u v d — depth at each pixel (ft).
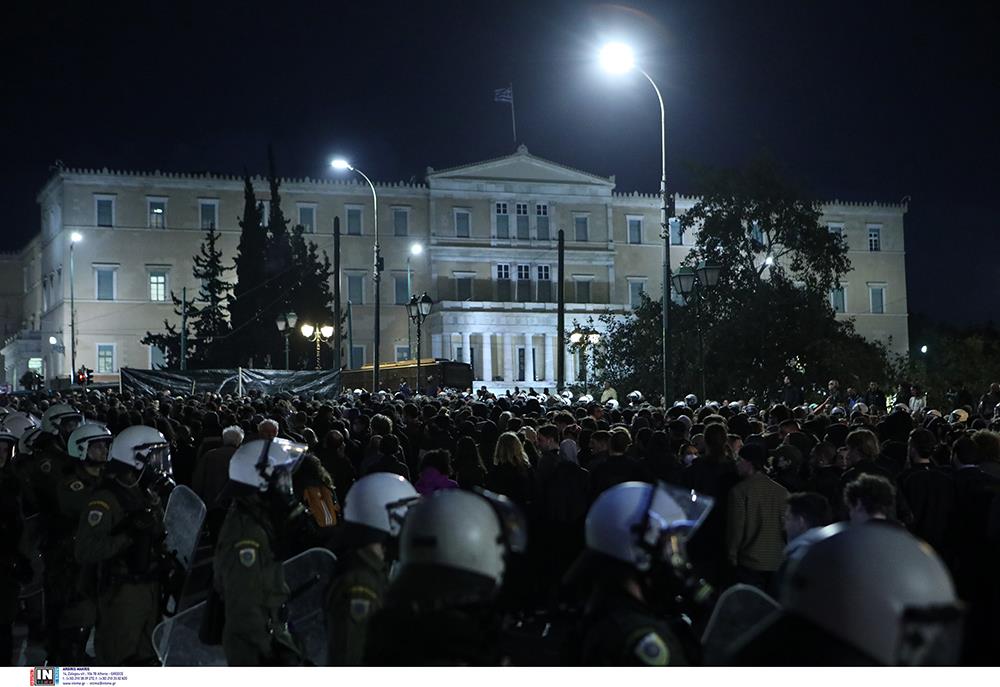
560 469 35.58
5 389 227.61
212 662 22.20
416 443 52.42
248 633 20.66
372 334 295.69
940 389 139.03
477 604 11.24
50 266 310.04
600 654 11.76
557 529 34.53
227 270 281.54
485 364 292.20
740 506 28.89
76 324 281.74
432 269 300.81
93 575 24.06
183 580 25.07
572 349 163.43
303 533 25.02
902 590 7.89
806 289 147.54
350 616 16.84
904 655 7.87
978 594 25.05
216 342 240.94
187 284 289.74
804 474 34.83
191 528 25.18
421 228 303.07
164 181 289.53
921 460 31.94
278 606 21.30
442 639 10.91
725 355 134.21
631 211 319.27
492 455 48.47
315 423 51.34
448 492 11.68
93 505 23.84
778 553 28.81
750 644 8.73
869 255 333.21
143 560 24.00
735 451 38.04
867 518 22.81
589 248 311.47
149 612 24.09
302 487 31.30
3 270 391.45
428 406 65.05
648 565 12.21
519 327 294.87
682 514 12.62
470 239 304.50
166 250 288.92
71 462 30.12
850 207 332.60
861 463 31.83
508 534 12.08
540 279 309.63
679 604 13.29
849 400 94.79
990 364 166.20
